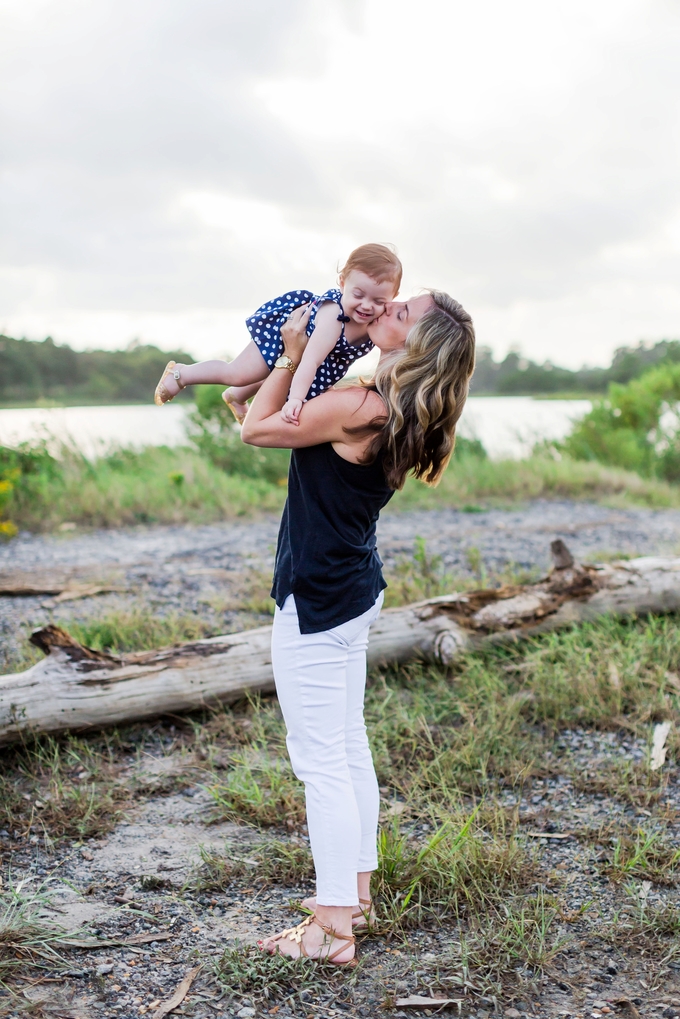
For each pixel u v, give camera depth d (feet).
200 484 35.32
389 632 15.64
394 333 7.67
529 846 10.44
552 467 41.73
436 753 12.59
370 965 8.15
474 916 8.82
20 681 12.34
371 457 7.49
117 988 7.70
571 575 17.54
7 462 33.94
